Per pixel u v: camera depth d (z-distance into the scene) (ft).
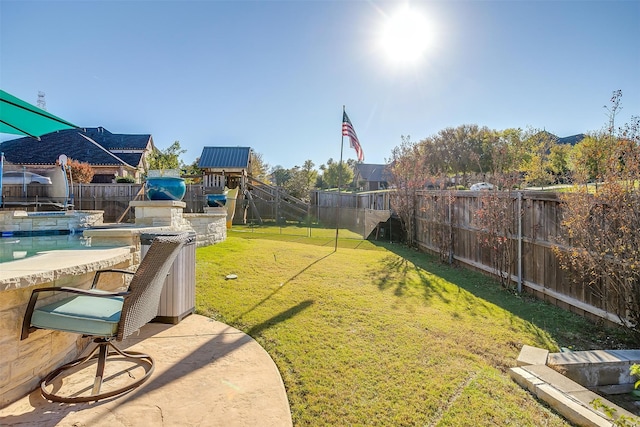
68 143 69.21
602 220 13.42
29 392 7.77
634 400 10.19
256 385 8.48
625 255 12.60
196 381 8.57
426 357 10.44
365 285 18.20
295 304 14.49
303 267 21.35
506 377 9.68
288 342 11.03
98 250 11.18
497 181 21.84
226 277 17.85
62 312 7.57
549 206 17.30
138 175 73.05
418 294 17.28
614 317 13.60
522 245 19.39
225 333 11.58
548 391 8.59
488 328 13.30
